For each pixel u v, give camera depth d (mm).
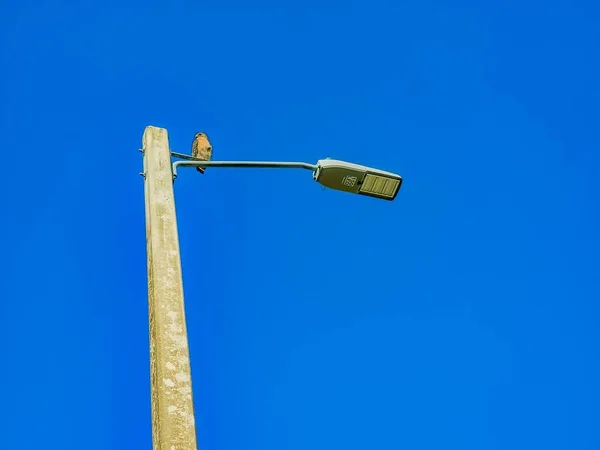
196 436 3154
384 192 5441
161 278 3631
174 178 4773
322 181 5281
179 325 3480
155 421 3197
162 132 4449
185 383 3289
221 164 4984
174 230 3934
